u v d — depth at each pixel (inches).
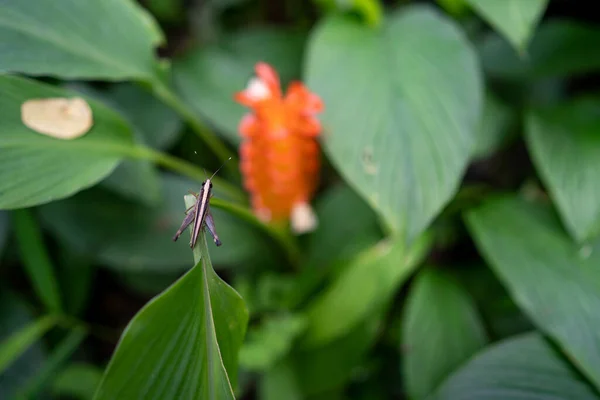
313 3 27.5
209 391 17.5
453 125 20.9
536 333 21.3
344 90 21.5
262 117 21.0
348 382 23.4
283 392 22.6
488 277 24.3
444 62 21.7
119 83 25.6
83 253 23.9
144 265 23.5
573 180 22.0
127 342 17.1
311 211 23.5
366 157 20.7
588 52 24.0
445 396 20.8
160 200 23.4
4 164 19.2
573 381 20.6
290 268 25.0
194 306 17.6
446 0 24.1
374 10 22.6
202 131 23.5
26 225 22.4
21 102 19.9
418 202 20.2
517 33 21.2
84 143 20.3
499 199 23.2
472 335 22.4
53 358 23.5
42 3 20.8
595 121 22.8
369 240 23.3
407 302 24.1
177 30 28.1
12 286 26.1
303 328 22.5
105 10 21.7
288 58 25.9
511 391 20.6
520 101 25.5
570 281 21.3
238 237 23.9
